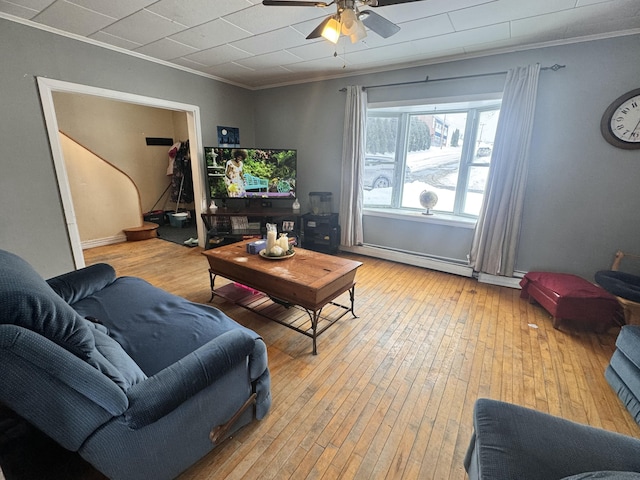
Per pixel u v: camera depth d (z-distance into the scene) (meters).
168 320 1.59
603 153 2.60
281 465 1.30
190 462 1.20
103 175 4.50
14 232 2.59
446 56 3.12
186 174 5.96
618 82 2.47
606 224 2.69
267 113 4.66
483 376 1.86
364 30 1.68
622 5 2.03
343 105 3.98
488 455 0.90
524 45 2.76
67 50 2.70
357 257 4.18
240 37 2.74
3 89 2.40
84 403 0.90
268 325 2.41
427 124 3.82
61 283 1.74
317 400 1.66
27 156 2.59
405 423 1.52
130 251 4.27
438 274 3.56
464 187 3.71
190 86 3.82
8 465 1.01
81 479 1.15
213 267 2.66
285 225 3.90
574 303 2.28
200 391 1.16
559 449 0.91
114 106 5.33
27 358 0.81
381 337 2.26
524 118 2.77
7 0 2.12
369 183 4.29
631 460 0.88
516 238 2.99
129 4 2.17
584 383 1.80
